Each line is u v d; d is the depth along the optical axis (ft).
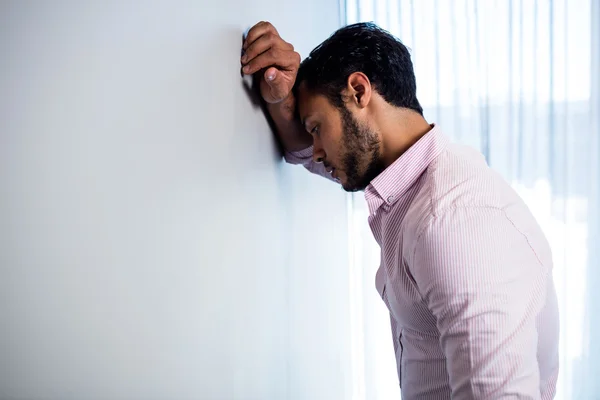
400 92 3.42
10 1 1.44
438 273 2.76
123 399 2.04
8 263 1.46
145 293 2.17
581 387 7.94
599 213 7.82
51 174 1.60
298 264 4.80
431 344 3.45
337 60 3.33
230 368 3.16
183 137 2.48
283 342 4.31
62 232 1.66
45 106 1.57
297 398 4.78
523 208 3.26
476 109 8.01
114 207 1.92
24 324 1.53
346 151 3.50
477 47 7.88
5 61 1.43
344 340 7.32
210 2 2.79
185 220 2.51
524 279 2.78
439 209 2.85
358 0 8.03
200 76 2.67
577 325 7.93
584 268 7.88
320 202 5.72
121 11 1.94
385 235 3.48
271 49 3.24
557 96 7.79
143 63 2.10
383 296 3.96
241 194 3.30
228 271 3.09
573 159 7.85
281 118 3.82
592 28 7.63
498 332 2.59
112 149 1.90
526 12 7.80
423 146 3.32
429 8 7.94
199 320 2.70
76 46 1.69
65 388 1.71
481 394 2.56
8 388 1.48
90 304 1.81
